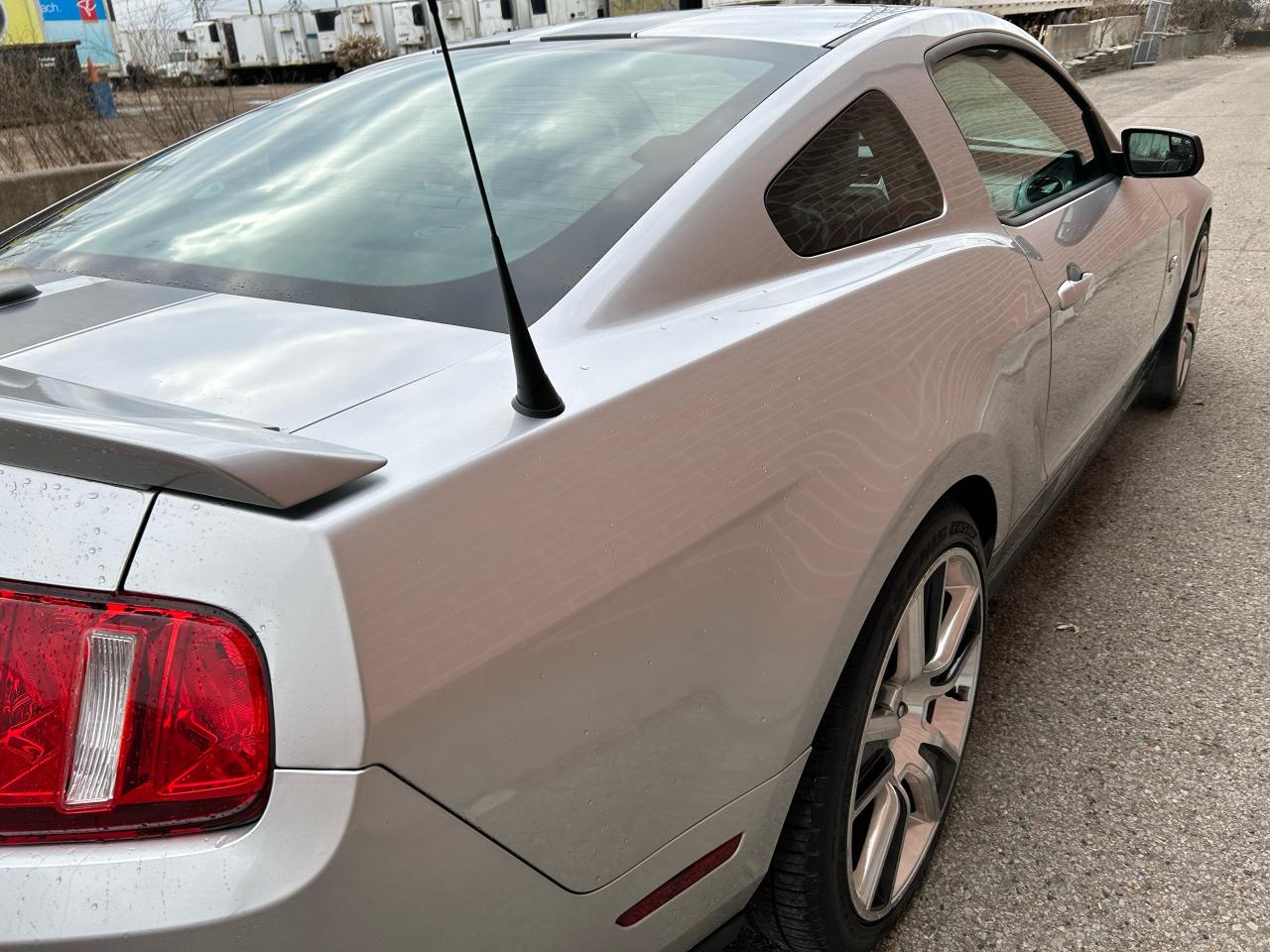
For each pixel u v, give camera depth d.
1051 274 2.17
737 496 1.25
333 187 1.71
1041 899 1.85
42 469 0.94
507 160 1.68
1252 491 3.37
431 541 0.97
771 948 1.78
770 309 1.46
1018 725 2.31
